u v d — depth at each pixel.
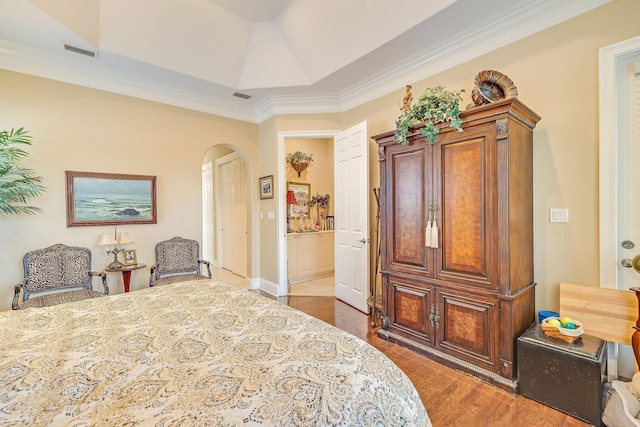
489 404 1.85
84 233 3.26
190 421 0.75
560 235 2.19
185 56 3.25
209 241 6.89
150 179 3.66
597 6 2.02
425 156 2.39
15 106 2.90
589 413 1.68
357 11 2.68
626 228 2.02
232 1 2.91
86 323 1.44
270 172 4.41
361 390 0.94
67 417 0.77
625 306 1.90
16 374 0.98
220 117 4.30
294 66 3.53
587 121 2.08
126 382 0.93
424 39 2.68
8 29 2.55
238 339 1.25
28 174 2.95
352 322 3.21
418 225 2.46
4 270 2.84
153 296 1.87
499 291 1.99
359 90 3.73
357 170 3.58
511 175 1.96
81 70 3.19
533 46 2.31
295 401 0.84
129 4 2.71
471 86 2.70
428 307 2.41
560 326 1.91
